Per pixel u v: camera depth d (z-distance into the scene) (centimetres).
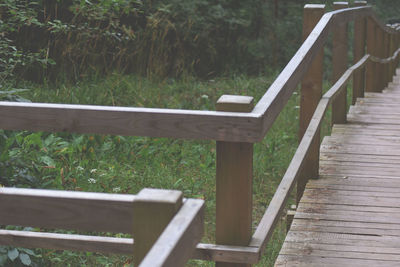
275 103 255
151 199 154
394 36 1170
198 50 1195
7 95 465
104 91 845
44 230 458
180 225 147
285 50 1340
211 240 514
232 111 228
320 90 482
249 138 224
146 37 1052
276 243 497
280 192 318
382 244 368
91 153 608
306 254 354
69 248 233
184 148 688
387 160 547
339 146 594
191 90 989
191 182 589
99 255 457
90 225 165
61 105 228
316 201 442
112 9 863
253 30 1339
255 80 1118
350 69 669
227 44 1264
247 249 248
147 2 1099
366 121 700
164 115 225
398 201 442
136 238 156
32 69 870
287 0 1407
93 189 527
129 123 226
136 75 972
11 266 407
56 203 166
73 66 898
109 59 1009
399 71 1250
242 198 249
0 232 234
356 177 498
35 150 539
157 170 605
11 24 676
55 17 870
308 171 489
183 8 1156
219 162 247
